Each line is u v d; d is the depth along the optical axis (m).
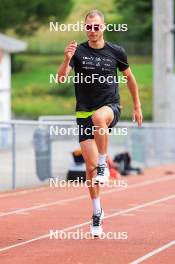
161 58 46.91
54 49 106.69
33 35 99.81
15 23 92.38
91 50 13.84
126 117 87.75
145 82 99.19
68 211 19.88
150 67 102.31
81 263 12.05
